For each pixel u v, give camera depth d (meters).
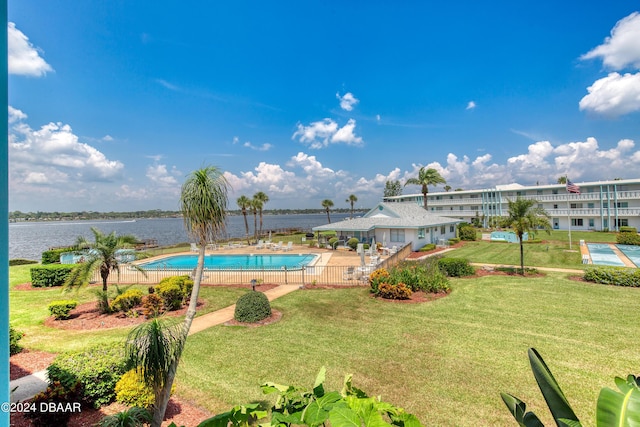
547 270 21.42
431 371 8.12
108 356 7.19
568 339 9.98
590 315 12.17
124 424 5.06
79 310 14.30
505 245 35.88
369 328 11.18
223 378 7.82
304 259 30.47
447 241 35.69
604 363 8.45
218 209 6.64
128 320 12.75
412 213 36.53
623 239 34.88
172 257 32.94
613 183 47.53
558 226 52.81
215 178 6.69
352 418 2.06
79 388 6.41
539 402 6.81
